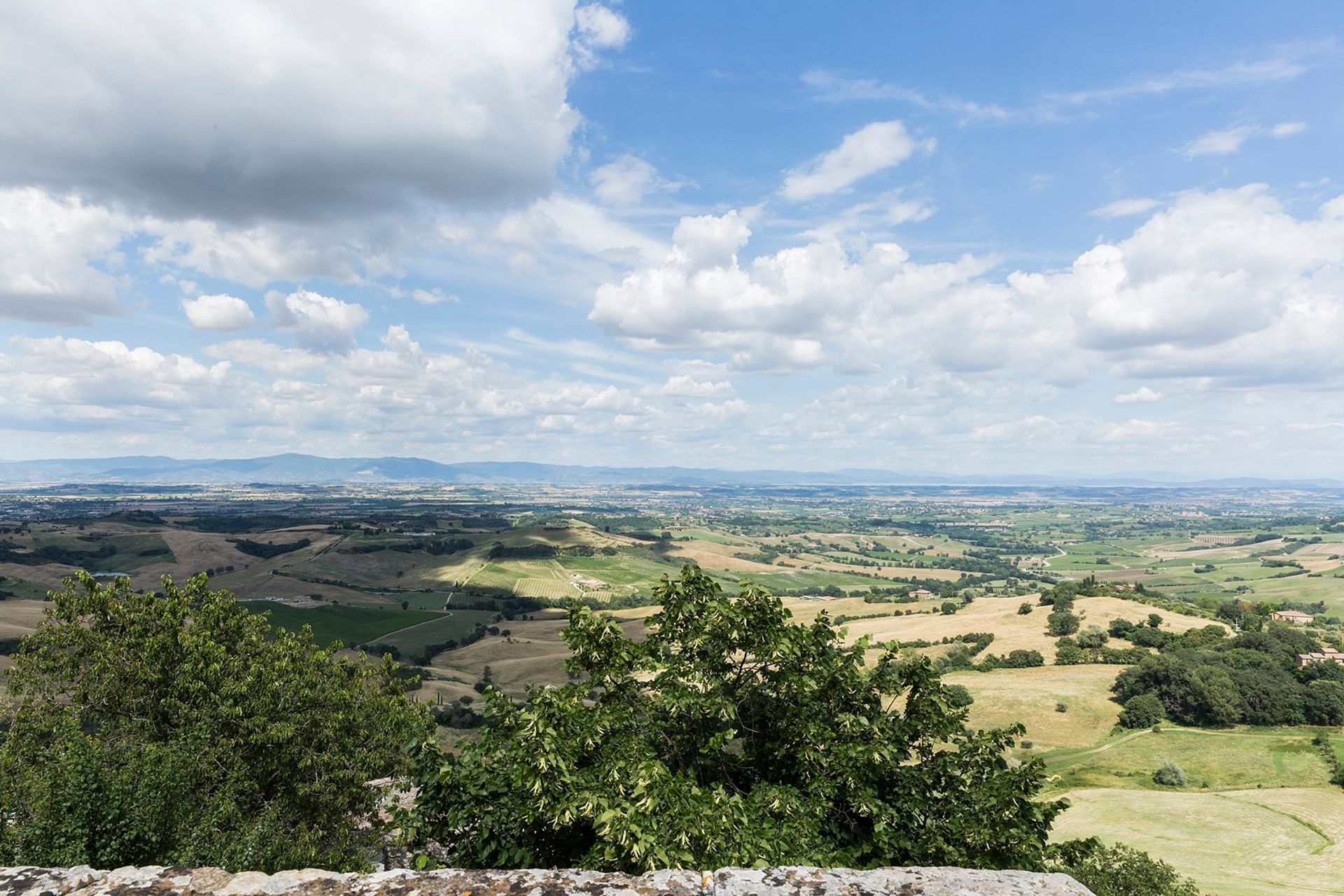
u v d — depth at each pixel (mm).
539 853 8922
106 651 23266
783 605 10844
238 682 22656
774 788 9305
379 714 25891
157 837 11289
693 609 11102
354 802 21266
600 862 7453
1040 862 8414
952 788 9719
